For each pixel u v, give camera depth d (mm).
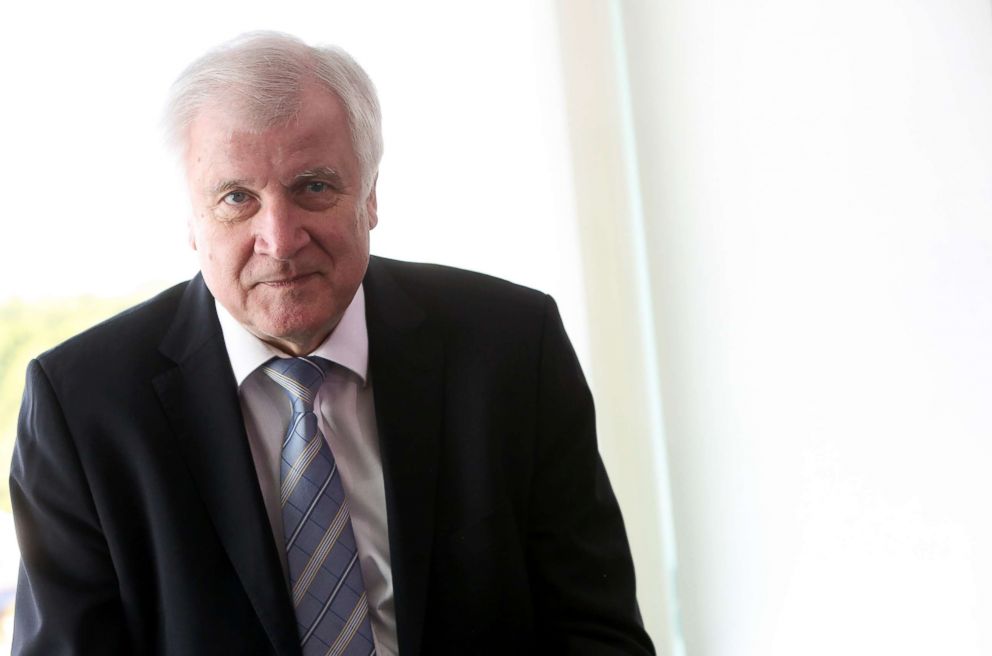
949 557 1591
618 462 2209
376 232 2006
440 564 1334
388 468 1317
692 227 2061
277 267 1192
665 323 2168
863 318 1706
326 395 1353
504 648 1338
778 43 1814
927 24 1542
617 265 2186
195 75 1199
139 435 1272
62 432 1275
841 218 1729
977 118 1475
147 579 1297
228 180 1179
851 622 1790
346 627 1276
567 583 1398
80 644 1256
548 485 1429
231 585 1267
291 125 1174
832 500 1808
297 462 1299
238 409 1297
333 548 1286
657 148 2117
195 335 1338
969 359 1524
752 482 1986
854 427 1747
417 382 1373
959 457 1557
